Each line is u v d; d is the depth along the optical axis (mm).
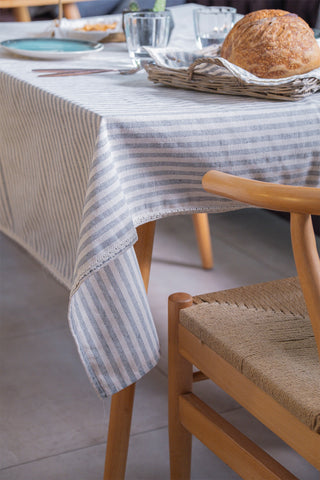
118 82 1110
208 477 1165
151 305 1756
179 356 962
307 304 664
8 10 2547
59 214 977
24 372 1473
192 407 953
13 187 1139
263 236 2258
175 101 966
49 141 980
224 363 844
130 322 898
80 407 1361
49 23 1790
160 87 1091
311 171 995
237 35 1042
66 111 908
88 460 1211
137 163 867
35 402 1372
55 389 1418
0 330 1635
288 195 638
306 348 816
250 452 847
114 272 867
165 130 859
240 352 807
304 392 731
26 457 1213
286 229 2322
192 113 880
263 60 1005
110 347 895
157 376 1465
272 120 927
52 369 1488
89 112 847
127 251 879
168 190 904
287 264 2049
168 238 2219
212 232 2287
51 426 1300
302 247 647
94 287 866
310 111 954
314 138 969
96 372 894
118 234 801
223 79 1019
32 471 1177
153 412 1346
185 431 1022
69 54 1281
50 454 1223
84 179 881
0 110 1154
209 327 867
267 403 775
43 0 2090
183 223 2352
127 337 901
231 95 1036
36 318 1696
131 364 915
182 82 1057
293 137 950
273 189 653
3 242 2121
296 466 1189
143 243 1026
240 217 2418
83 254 790
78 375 1471
